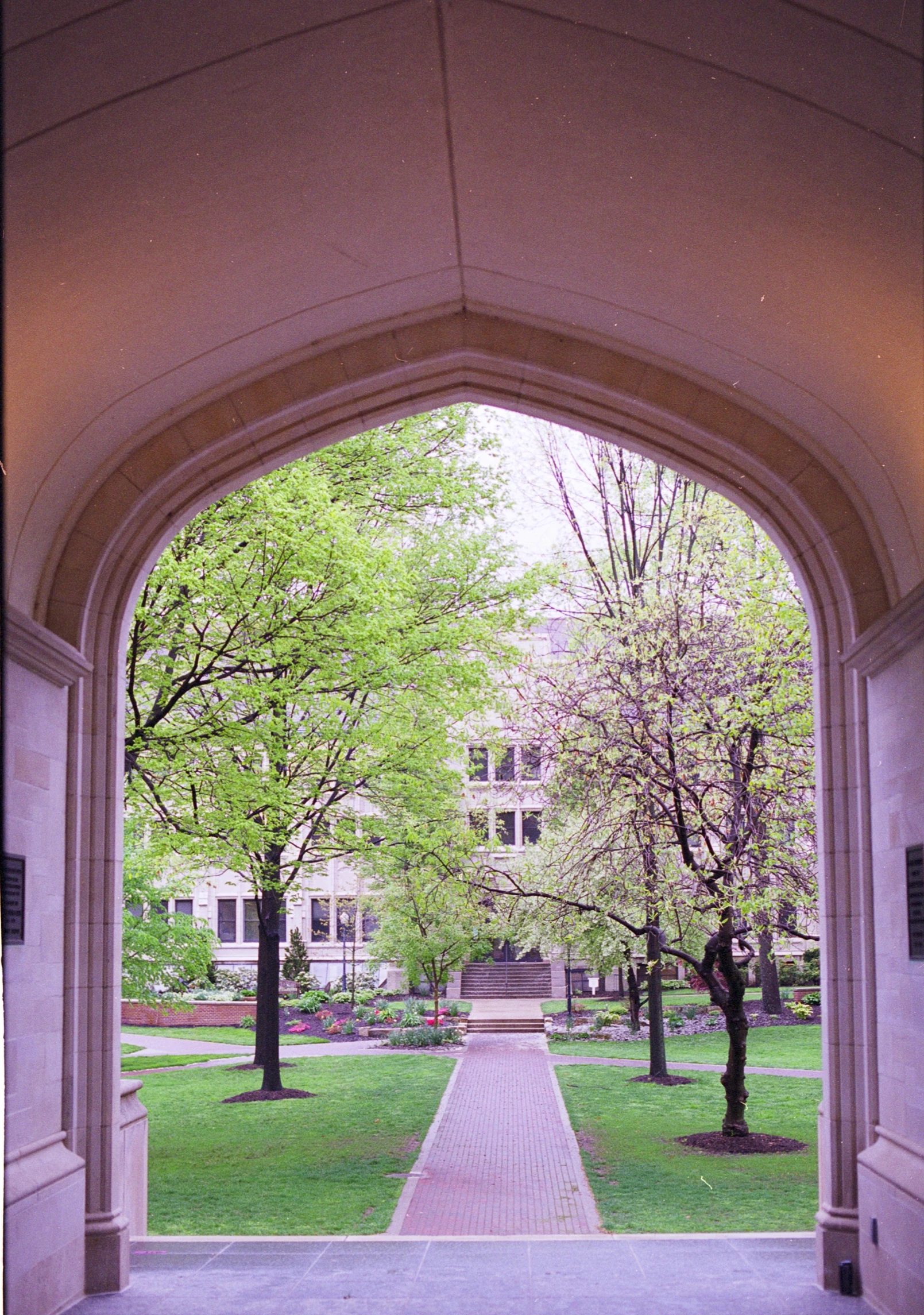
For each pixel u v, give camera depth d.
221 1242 9.27
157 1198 11.84
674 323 7.78
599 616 14.99
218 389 8.26
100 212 5.96
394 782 16.70
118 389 7.46
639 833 13.95
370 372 8.47
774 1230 10.19
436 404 8.88
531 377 8.59
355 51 5.55
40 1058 7.24
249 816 15.36
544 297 8.10
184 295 6.98
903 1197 6.61
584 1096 18.55
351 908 38.50
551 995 40.53
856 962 7.84
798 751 13.52
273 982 19.30
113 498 8.13
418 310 8.37
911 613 6.47
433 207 7.12
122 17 4.84
